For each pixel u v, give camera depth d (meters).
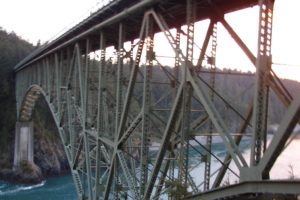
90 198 23.16
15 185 71.88
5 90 88.06
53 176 82.44
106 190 20.28
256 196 8.48
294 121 8.05
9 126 85.94
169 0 13.98
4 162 79.94
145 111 15.48
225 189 9.35
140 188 15.67
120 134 18.05
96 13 20.72
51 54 37.00
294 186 7.57
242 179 9.29
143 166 15.62
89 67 24.58
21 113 74.19
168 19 16.08
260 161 8.78
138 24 18.69
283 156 38.22
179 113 13.39
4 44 93.56
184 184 12.08
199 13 14.08
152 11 15.05
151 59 15.47
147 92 15.50
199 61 13.19
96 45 25.81
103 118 22.20
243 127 11.64
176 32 14.95
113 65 22.20
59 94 32.00
